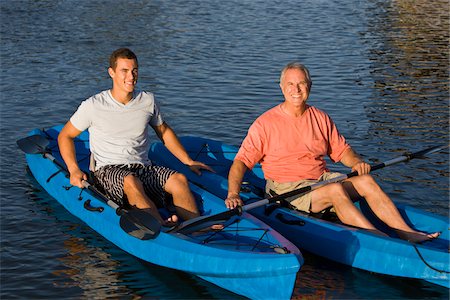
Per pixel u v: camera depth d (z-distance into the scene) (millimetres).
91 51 13375
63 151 6012
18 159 7703
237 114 9641
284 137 5711
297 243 5652
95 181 5965
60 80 11180
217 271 4938
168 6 19344
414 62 13344
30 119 9156
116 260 5539
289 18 18312
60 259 5527
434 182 7137
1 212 6352
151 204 5543
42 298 4957
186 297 5016
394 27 17359
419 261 5055
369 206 5738
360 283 5223
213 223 5527
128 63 5711
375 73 12352
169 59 12961
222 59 13133
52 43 13977
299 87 5547
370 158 7875
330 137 5836
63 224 6141
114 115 5848
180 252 5145
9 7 17938
